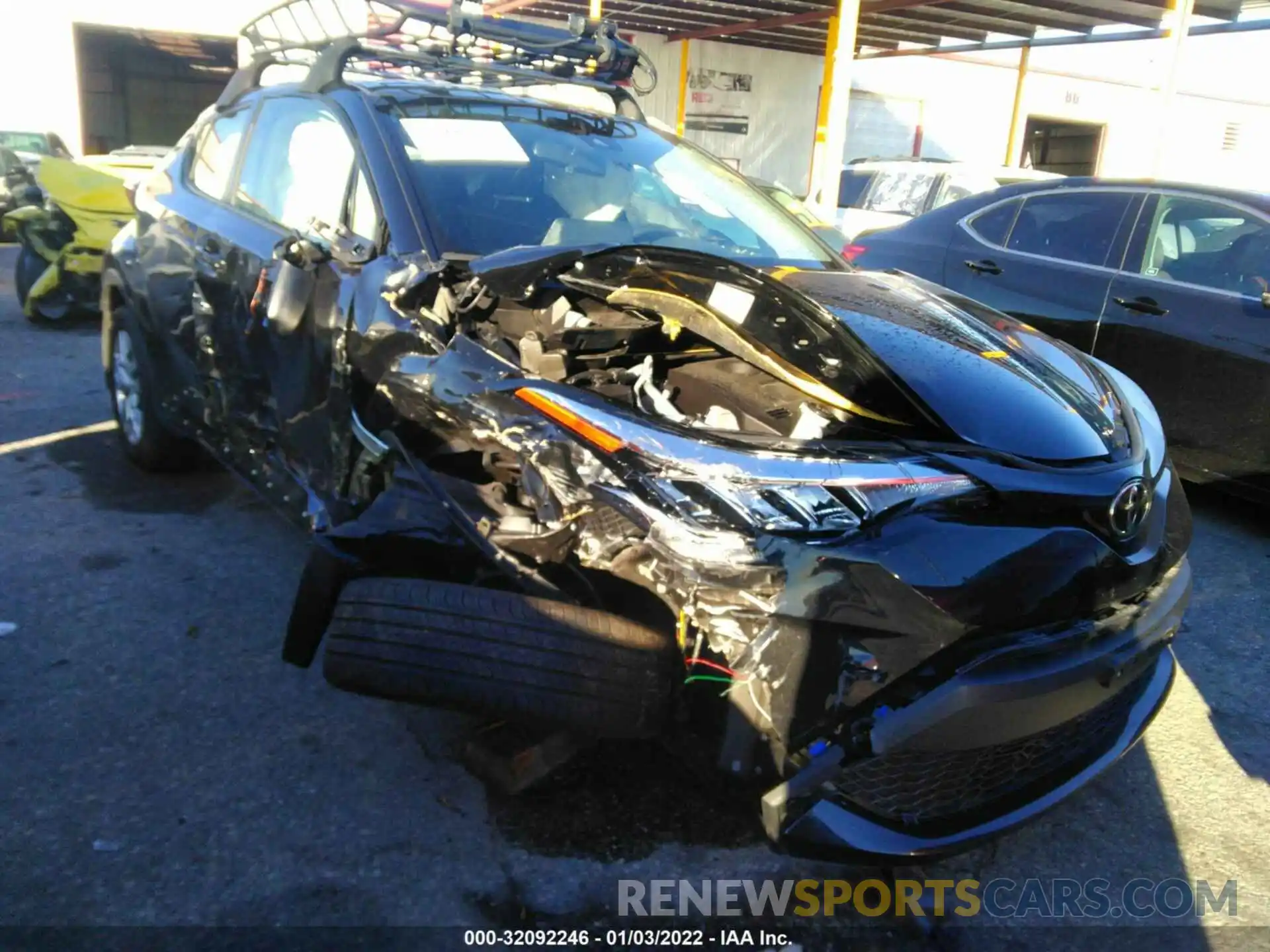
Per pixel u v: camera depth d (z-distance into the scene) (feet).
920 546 6.92
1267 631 13.41
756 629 6.97
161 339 14.47
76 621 11.84
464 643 7.41
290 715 10.21
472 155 11.71
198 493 16.12
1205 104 82.38
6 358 24.88
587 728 7.38
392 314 9.73
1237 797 9.95
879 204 38.75
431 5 13.76
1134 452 8.68
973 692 6.82
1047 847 9.14
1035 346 10.18
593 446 7.63
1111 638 7.68
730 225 12.60
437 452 8.80
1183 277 17.47
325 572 8.40
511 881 8.17
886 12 47.67
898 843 7.14
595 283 9.24
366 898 7.91
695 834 8.79
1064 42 51.24
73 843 8.30
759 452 7.26
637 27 58.18
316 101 12.53
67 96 63.26
